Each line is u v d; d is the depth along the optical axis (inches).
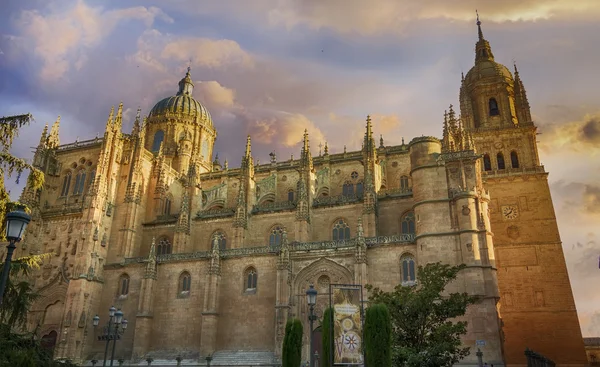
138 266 2655.0
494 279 1996.8
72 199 3011.8
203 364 2239.2
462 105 3230.8
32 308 2657.5
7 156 1316.4
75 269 2615.7
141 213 3002.0
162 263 2600.9
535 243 2711.6
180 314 2452.0
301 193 2628.0
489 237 2098.9
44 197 3019.2
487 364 1790.1
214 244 2493.8
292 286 2241.6
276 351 2113.7
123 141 3088.1
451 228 2102.6
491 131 3041.3
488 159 3006.9
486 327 1904.5
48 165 3090.6
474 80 3250.5
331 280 2202.3
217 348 2314.2
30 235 2802.7
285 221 2741.1
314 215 2682.1
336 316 1090.1
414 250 2146.9
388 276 2134.6
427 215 2154.3
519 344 2559.1
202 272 2493.8
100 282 2682.1
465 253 2033.7
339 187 3075.8
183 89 4202.8
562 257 2642.7
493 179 2896.2
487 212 2170.3
